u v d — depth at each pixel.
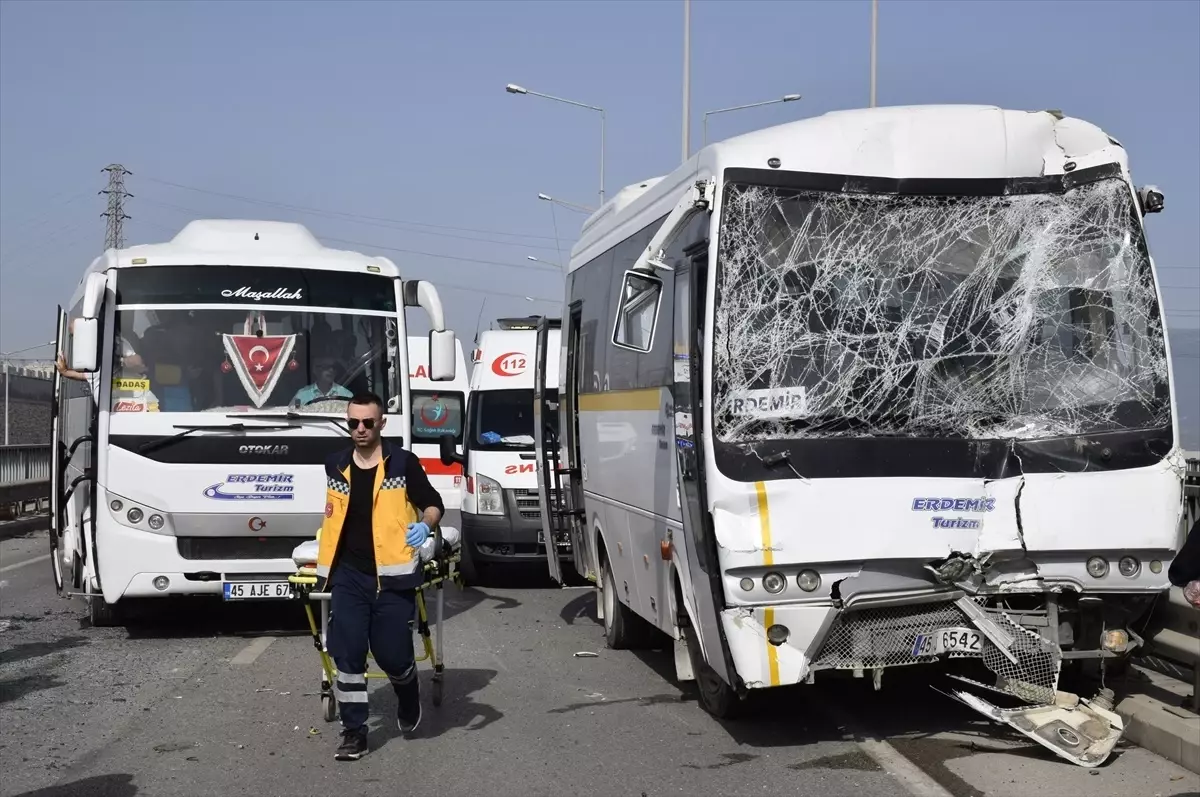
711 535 7.13
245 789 6.83
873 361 7.19
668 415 8.35
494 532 15.39
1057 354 7.26
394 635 7.46
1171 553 7.17
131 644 11.34
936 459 7.07
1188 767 6.74
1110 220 7.42
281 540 11.42
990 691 7.80
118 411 11.26
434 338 11.97
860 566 7.01
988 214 7.39
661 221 9.00
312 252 12.00
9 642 11.49
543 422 12.80
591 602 14.24
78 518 12.39
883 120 7.43
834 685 9.02
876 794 6.52
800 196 7.33
